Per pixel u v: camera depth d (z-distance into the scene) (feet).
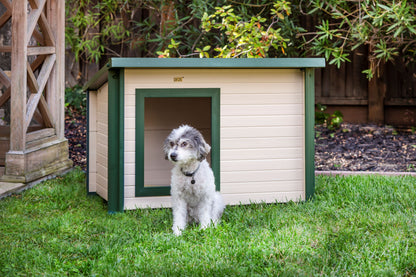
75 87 28.78
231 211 14.56
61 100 20.61
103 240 11.66
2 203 15.11
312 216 13.64
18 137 17.52
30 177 17.62
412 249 10.78
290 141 15.61
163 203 14.96
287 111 15.53
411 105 27.78
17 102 17.42
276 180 15.58
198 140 12.58
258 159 15.42
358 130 26.45
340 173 19.07
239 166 15.30
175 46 20.97
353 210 14.02
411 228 12.19
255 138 15.37
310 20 27.61
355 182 16.90
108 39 29.53
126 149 14.62
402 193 15.47
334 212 13.85
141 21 28.96
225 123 15.14
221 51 19.56
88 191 16.96
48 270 9.95
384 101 28.32
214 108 14.99
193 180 12.55
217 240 11.46
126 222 13.34
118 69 14.40
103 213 14.51
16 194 16.42
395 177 17.78
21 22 17.17
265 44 19.83
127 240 11.71
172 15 26.55
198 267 9.83
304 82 15.40
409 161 21.03
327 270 9.75
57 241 11.66
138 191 14.74
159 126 20.22
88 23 27.73
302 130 15.64
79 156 22.39
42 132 19.35
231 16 20.58
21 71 17.30
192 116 20.49
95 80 15.65
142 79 14.52
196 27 27.09
